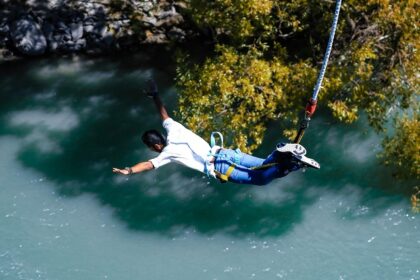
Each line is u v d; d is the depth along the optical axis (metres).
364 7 15.70
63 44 23.20
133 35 23.48
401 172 17.41
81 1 23.86
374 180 18.70
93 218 18.17
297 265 16.80
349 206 18.16
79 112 21.30
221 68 15.32
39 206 18.45
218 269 16.80
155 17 23.88
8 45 23.17
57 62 23.06
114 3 23.95
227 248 17.28
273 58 16.19
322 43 18.84
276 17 17.30
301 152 8.66
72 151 20.05
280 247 17.23
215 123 15.64
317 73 15.54
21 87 22.17
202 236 17.62
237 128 15.17
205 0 16.20
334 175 18.94
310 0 16.38
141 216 18.20
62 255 17.16
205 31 23.11
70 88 22.16
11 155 19.91
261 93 15.35
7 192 18.81
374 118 16.31
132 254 17.22
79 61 23.09
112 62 23.03
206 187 18.88
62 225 17.95
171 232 17.75
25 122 20.97
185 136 9.16
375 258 16.86
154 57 23.09
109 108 21.42
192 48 23.14
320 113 20.31
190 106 15.74
